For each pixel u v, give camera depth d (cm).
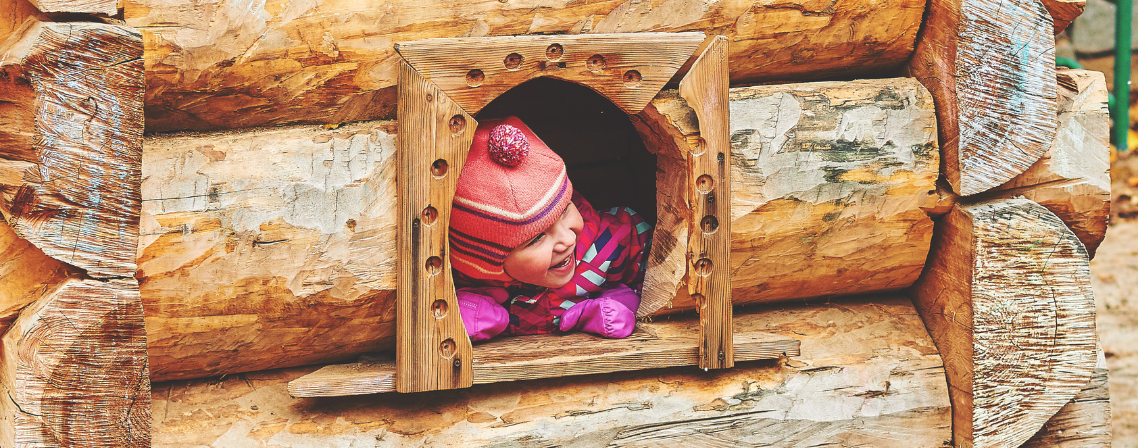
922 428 205
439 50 161
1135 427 306
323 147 164
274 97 163
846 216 194
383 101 168
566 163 274
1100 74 209
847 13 190
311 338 177
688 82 175
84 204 137
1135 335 379
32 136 132
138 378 146
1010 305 197
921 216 200
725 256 183
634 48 171
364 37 161
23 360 135
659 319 203
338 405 180
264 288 164
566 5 171
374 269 168
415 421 179
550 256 189
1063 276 200
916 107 194
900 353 208
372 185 166
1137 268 452
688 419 191
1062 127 202
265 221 161
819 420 198
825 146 189
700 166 179
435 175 166
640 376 194
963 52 188
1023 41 190
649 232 219
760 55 190
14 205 133
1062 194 203
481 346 189
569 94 249
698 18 180
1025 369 201
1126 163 564
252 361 179
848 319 214
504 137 178
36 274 145
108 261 141
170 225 156
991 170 194
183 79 156
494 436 180
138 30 142
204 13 154
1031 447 213
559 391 189
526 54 166
